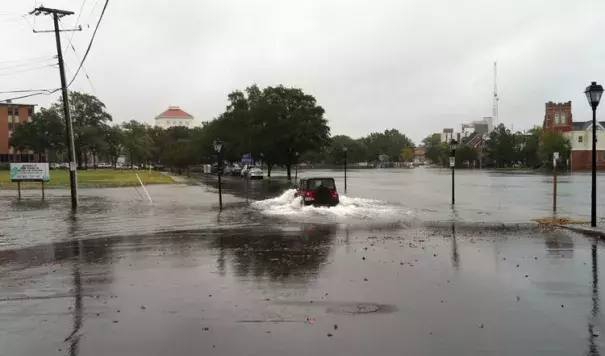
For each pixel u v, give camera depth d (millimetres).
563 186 38906
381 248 11547
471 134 154000
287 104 60438
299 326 6082
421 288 7809
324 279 8484
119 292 7836
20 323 6340
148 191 36062
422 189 36594
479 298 7227
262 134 58250
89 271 9430
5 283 8539
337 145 146125
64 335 5879
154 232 14922
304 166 153125
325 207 21438
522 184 42656
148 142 123625
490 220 17156
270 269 9352
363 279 8445
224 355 5207
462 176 66125
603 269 9125
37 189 38312
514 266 9422
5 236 14383
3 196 31391
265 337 5715
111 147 118125
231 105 72562
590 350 5254
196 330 5984
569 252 10906
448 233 14062
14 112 121312
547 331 5824
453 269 9180
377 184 45125
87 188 39938
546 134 92062
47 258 10898
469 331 5840
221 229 15398
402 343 5480
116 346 5504
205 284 8258
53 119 106875
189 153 74625
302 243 12430
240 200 27438
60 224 17188
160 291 7840
